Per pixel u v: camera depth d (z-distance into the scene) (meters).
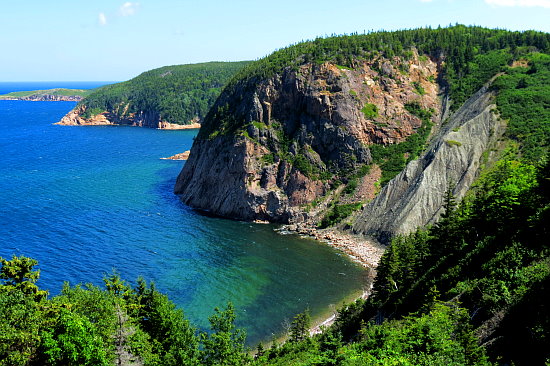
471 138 109.50
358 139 127.69
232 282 81.31
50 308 37.19
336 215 114.38
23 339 32.03
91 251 89.38
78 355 32.81
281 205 120.94
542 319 30.44
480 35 163.88
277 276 85.06
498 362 30.69
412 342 32.56
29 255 85.00
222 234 107.69
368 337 42.84
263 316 70.50
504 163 94.94
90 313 40.06
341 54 141.62
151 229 106.75
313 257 94.94
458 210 72.69
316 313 71.56
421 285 53.94
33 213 112.25
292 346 57.44
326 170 126.12
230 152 127.50
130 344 37.94
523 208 48.69
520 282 37.34
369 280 84.06
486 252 47.53
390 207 106.50
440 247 64.56
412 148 127.69
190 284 79.38
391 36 158.25
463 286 43.31
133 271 81.88
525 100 113.19
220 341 40.91
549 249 40.06
